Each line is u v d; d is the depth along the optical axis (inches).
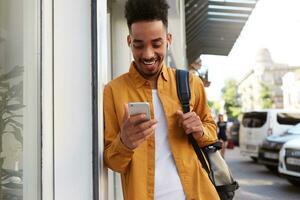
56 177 71.3
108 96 76.1
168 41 78.7
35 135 70.4
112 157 70.4
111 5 172.9
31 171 70.3
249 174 471.2
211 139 76.7
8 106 72.1
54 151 71.6
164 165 72.4
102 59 76.9
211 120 80.5
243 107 2507.4
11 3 72.9
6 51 72.9
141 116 64.6
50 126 71.5
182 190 72.0
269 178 439.8
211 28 470.9
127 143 66.3
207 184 73.6
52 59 72.7
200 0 366.0
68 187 71.3
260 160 478.9
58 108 72.2
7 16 73.0
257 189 374.6
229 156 688.4
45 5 72.1
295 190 369.4
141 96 74.6
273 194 351.9
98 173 71.6
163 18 72.9
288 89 2071.9
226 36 511.8
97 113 72.3
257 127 561.9
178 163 72.6
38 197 69.4
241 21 437.4
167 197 71.3
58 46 72.9
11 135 71.7
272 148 459.5
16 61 72.3
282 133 506.3
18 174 71.2
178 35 302.2
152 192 71.2
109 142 73.8
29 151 70.6
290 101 2052.2
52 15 73.0
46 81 71.5
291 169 352.8
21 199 70.7
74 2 73.4
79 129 72.1
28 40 72.0
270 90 2425.0
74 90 72.6
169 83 76.4
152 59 72.6
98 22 73.9
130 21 73.0
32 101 71.0
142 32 71.4
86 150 71.8
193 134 74.5
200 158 75.5
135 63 75.8
